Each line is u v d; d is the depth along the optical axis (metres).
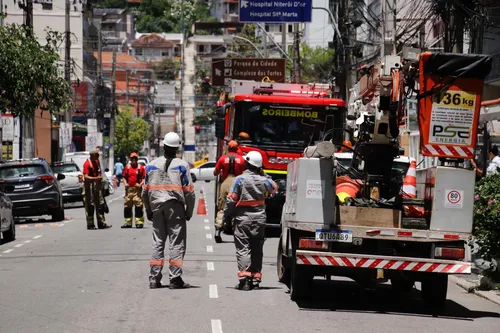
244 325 17.17
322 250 19.06
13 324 16.95
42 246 32.69
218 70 87.75
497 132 31.67
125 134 142.50
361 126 21.52
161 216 21.72
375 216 19.22
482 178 23.67
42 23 117.06
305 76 118.94
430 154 18.97
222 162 33.41
